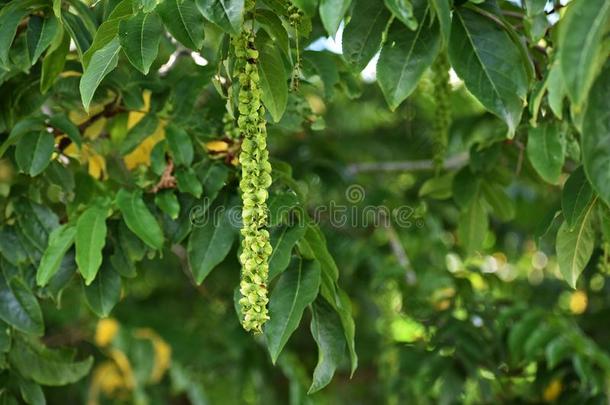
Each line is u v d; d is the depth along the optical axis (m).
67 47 1.53
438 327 1.96
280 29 1.35
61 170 1.61
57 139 1.62
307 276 1.41
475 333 1.94
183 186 1.52
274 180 1.51
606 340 2.18
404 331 2.54
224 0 1.27
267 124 1.59
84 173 1.65
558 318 1.94
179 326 2.49
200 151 1.59
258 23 1.36
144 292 2.83
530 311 1.93
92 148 1.68
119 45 1.33
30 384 1.63
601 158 1.18
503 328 1.96
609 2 1.15
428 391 1.93
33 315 1.58
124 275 1.57
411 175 2.55
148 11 1.31
